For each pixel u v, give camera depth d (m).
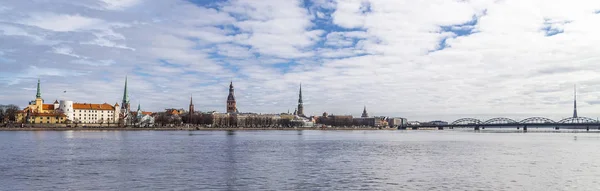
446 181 68.31
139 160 94.62
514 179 70.19
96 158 98.38
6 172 76.12
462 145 154.38
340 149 130.25
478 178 71.06
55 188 62.09
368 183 66.50
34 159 95.81
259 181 68.00
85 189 61.41
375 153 115.75
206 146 138.62
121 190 60.81
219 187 63.22
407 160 97.38
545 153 116.75
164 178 70.31
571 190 61.69
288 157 103.00
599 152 119.69
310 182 67.19
